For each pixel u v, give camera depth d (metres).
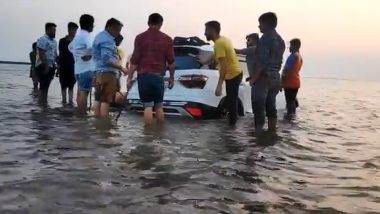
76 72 8.93
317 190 3.96
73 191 3.62
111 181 3.96
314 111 12.01
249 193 3.78
